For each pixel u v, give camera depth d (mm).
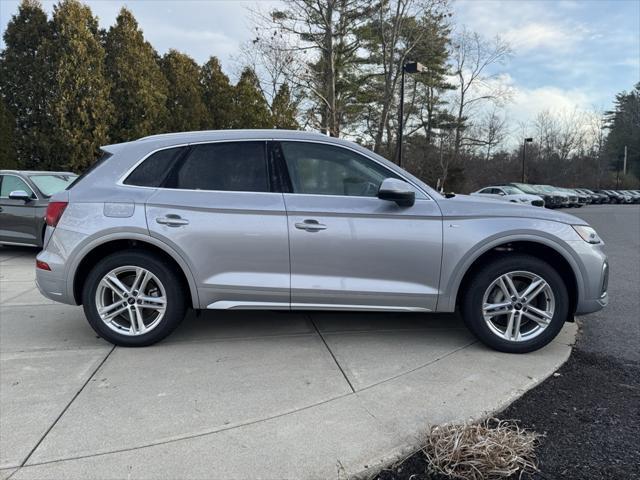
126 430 2760
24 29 17625
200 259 3834
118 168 4008
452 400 3109
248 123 21703
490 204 3961
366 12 23062
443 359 3785
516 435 2641
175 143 4020
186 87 23906
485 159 53906
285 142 3990
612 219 22141
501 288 3893
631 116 76312
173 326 3984
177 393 3203
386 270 3844
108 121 18594
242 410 2982
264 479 2350
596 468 2479
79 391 3225
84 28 17844
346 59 28438
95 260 4070
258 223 3811
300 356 3834
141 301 3973
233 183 3912
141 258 3902
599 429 2846
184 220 3822
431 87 40125
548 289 3848
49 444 2621
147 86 19953
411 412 2955
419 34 24969
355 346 4051
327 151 3975
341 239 3801
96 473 2387
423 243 3809
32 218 8328
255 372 3533
